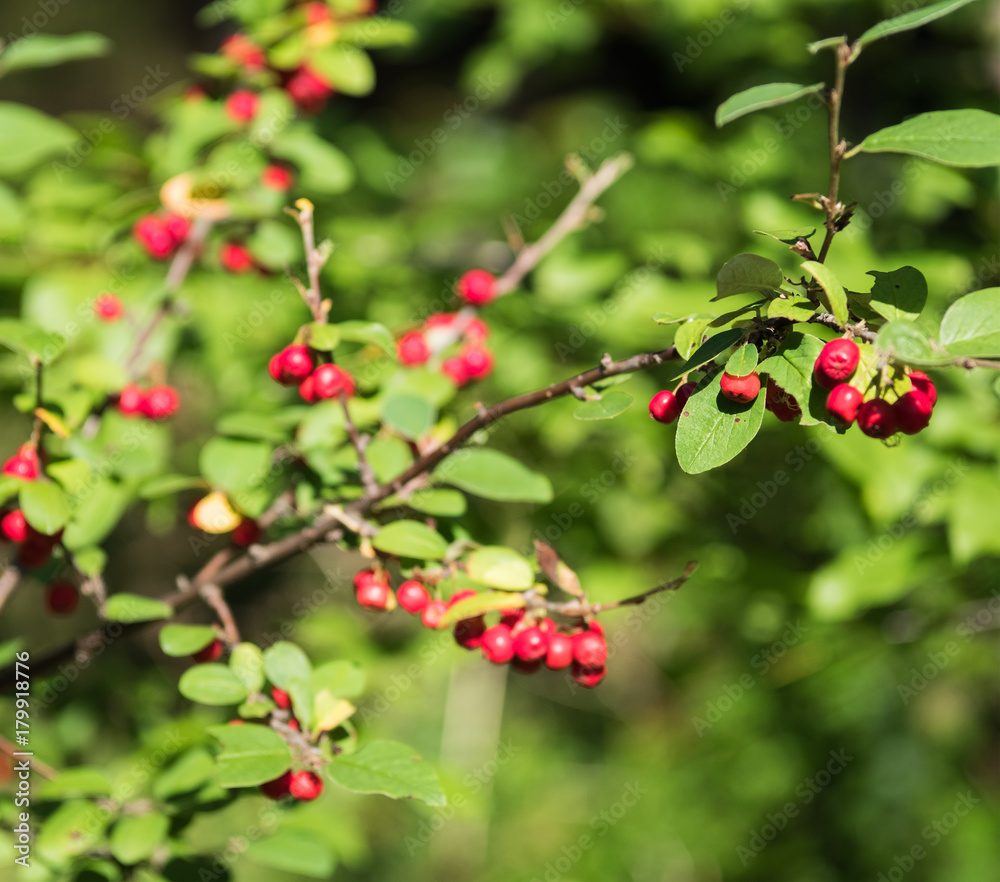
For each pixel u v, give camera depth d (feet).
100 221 4.33
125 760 4.08
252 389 4.70
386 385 3.62
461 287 3.78
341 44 3.95
